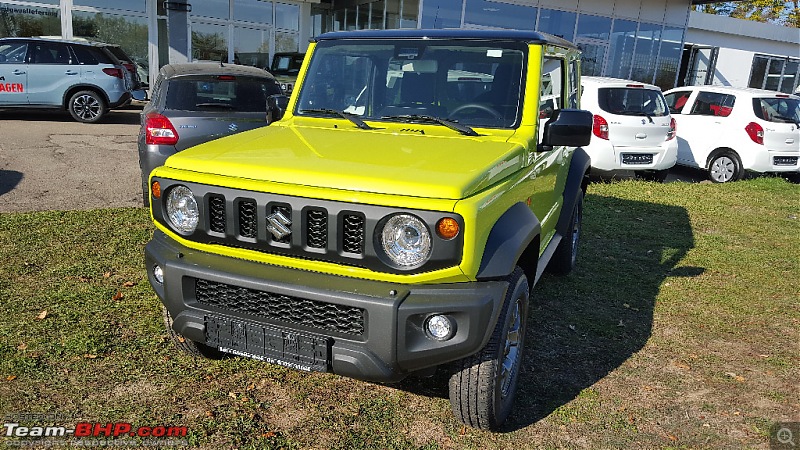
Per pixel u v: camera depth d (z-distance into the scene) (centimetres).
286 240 286
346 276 283
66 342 387
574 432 336
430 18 1831
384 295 269
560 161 473
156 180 313
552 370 403
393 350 269
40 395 332
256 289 285
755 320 509
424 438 322
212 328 302
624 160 1023
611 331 468
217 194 294
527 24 2017
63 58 1330
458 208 261
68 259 527
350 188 273
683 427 347
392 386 370
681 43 2391
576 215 574
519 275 326
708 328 488
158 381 355
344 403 349
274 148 326
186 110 659
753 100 1134
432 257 264
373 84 397
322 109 407
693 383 398
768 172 1170
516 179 331
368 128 378
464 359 304
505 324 304
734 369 421
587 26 2134
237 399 344
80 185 798
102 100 1362
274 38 2214
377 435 321
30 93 1312
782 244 753
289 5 2217
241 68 730
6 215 634
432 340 273
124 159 977
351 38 412
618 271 614
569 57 465
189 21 2038
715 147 1173
